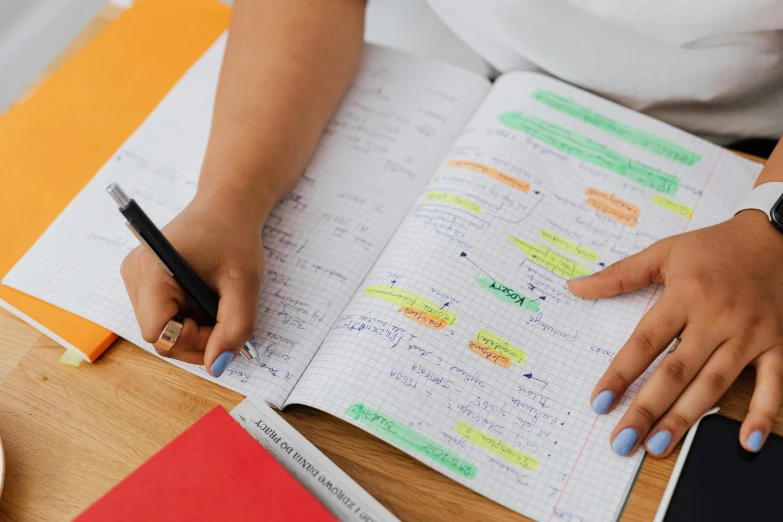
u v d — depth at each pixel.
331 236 0.61
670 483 0.46
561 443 0.49
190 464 0.46
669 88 0.68
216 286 0.54
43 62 1.45
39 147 0.68
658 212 0.60
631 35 0.66
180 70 0.74
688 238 0.54
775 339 0.49
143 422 0.52
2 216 0.64
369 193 0.64
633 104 0.71
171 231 0.56
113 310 0.57
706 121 0.71
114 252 0.61
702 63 0.66
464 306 0.54
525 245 0.58
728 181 0.61
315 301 0.57
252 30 0.67
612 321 0.54
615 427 0.48
